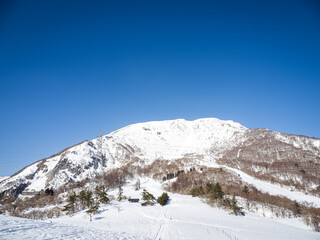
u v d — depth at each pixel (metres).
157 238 46.00
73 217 105.44
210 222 79.25
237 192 158.00
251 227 73.44
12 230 28.48
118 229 59.19
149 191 184.25
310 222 98.69
